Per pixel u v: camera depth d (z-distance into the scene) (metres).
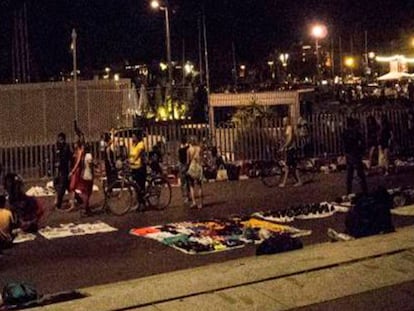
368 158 23.95
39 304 8.11
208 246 12.43
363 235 10.73
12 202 14.95
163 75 58.28
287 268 8.41
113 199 17.16
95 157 24.17
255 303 7.32
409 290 7.61
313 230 13.57
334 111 27.88
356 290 7.64
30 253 12.90
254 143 24.53
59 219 16.67
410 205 15.30
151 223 15.52
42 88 24.14
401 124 26.58
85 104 24.77
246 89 41.78
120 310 7.25
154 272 10.89
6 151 23.58
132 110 25.45
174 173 22.66
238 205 17.55
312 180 21.55
